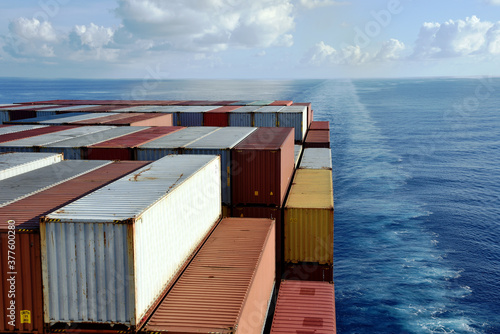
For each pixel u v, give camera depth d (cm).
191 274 1334
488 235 4459
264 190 2191
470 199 5891
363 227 4728
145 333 1023
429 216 5100
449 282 3422
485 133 12719
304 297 1630
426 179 7125
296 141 4134
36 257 1070
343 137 12044
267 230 1759
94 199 1217
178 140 2538
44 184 1565
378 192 6269
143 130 3020
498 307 3047
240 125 4231
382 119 16138
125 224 1013
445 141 11306
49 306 1054
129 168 1825
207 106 5172
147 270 1108
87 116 3928
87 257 1032
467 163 8525
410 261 3822
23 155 1998
